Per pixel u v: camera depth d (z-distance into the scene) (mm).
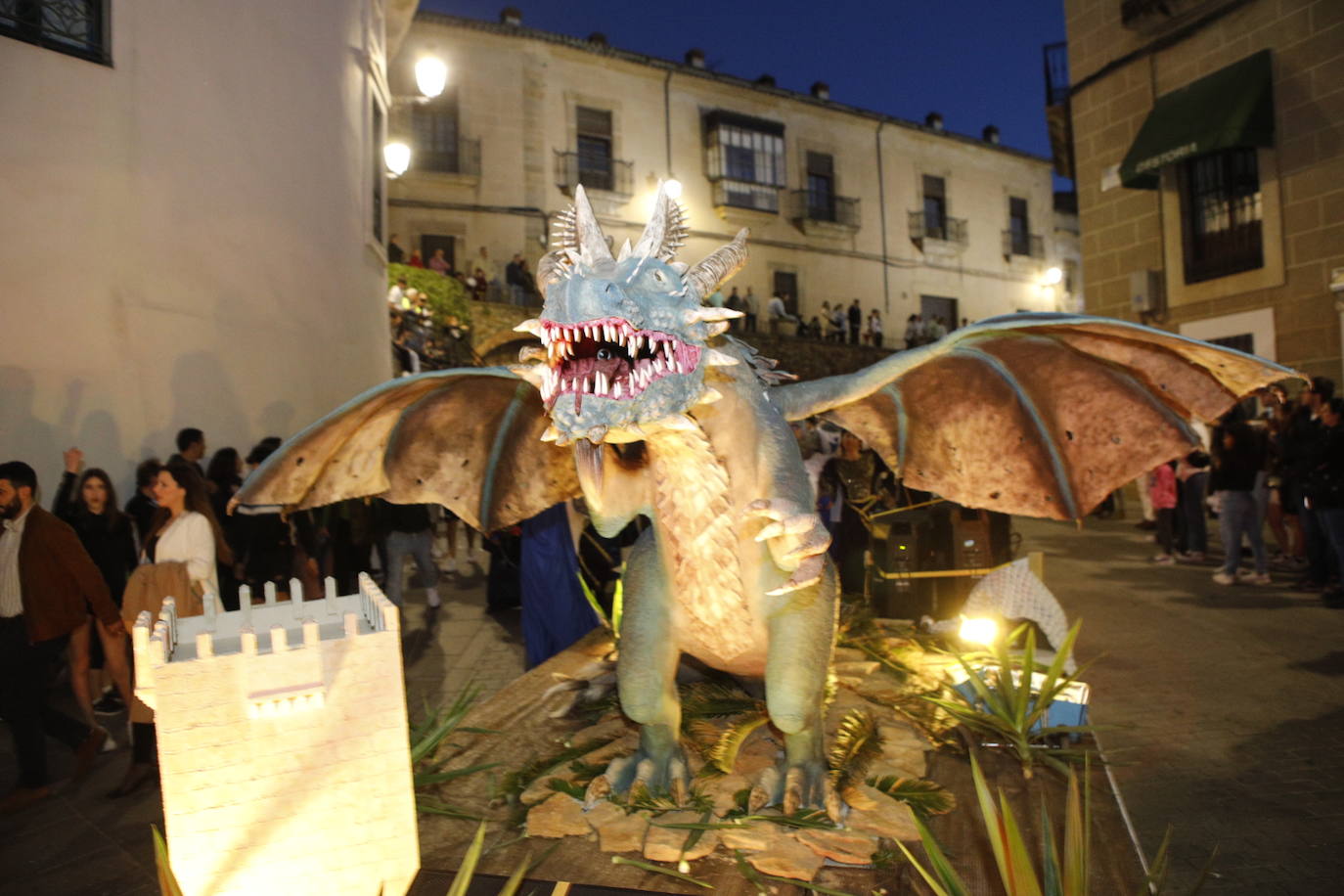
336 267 9328
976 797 2301
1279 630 6746
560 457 3018
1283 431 8867
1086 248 14953
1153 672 5859
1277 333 12188
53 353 6125
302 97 8742
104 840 3846
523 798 2303
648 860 2000
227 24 7715
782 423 2309
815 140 26938
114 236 6555
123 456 6508
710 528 2258
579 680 3223
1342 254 11406
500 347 18094
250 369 7832
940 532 5547
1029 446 2902
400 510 7535
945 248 29344
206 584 4559
